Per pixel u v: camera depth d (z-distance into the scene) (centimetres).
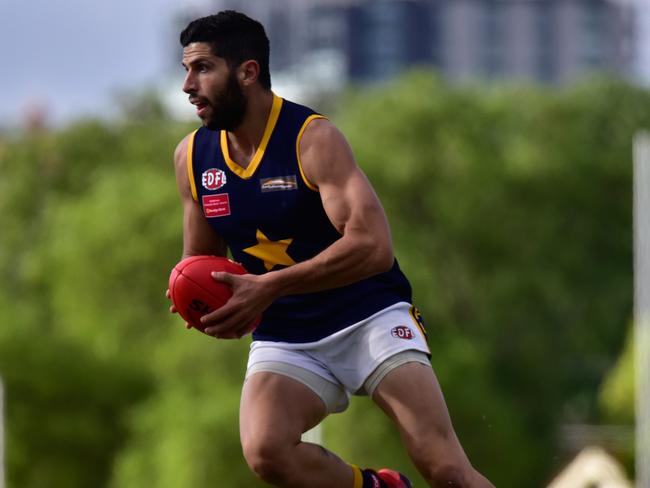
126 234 13938
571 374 18538
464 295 16400
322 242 2261
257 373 2305
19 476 12838
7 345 12825
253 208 2244
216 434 10850
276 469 2255
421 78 16838
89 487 13025
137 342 13688
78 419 12888
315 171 2197
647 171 6981
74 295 14112
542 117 17812
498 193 16338
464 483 2230
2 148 18088
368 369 2275
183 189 2331
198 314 2233
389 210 15512
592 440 15625
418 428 2247
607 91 18575
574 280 17275
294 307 2295
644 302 7106
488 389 12638
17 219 17425
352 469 2312
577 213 17512
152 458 11838
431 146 16225
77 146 17725
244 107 2208
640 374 7119
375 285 2297
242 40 2202
